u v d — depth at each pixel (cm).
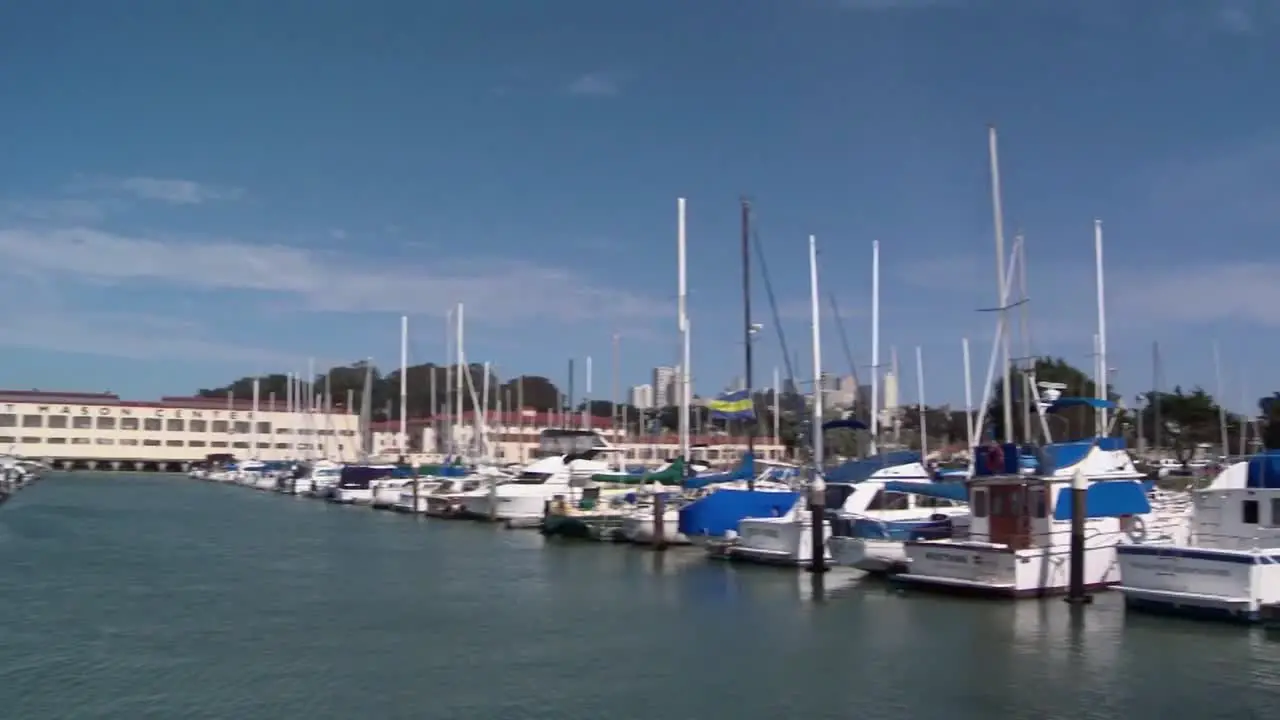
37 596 3834
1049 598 3434
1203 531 3372
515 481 7131
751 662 2778
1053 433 5350
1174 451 9888
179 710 2361
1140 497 3622
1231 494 3309
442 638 3105
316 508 8975
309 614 3494
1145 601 3180
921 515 4234
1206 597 2998
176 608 3594
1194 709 2319
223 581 4266
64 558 5028
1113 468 3647
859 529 4116
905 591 3728
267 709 2367
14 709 2364
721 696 2459
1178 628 3022
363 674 2670
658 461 7375
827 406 6069
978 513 3709
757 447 8044
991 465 3656
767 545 4469
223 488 13112
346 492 9494
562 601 3731
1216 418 9744
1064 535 3491
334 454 16125
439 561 4950
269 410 19462
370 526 7019
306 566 4766
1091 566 3497
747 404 5759
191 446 19225
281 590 4019
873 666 2705
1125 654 2761
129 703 2411
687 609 3534
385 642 3048
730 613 3450
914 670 2656
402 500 8350
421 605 3672
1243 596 2930
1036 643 2889
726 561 4688
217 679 2619
